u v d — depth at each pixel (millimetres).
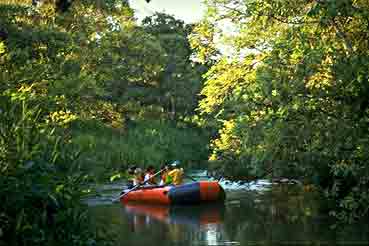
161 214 13414
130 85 45062
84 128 31781
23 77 17547
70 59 30781
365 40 11289
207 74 17062
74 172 9547
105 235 9422
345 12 10352
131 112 42562
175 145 40156
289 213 11867
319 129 10969
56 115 16922
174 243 9125
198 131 48938
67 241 8398
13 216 8094
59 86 26047
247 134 12633
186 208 14594
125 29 39344
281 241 8711
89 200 16906
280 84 11227
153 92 48219
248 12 14594
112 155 29016
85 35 34625
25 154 8305
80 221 8758
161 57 44562
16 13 28688
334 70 10539
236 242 8891
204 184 15188
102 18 37656
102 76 35625
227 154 17031
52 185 8523
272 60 11633
